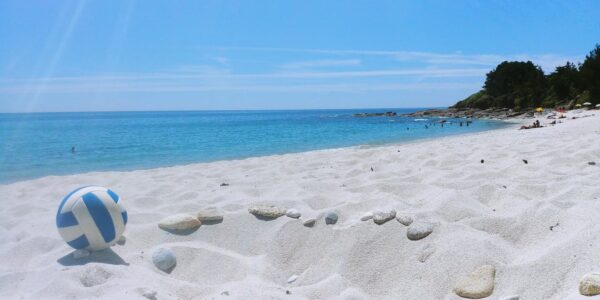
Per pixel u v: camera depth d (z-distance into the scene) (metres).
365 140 18.52
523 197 5.02
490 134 17.55
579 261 3.25
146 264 3.99
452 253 3.69
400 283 3.63
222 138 21.61
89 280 3.39
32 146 17.58
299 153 12.75
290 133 25.39
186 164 11.50
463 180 6.34
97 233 3.90
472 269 3.47
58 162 12.35
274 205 5.05
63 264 3.79
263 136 22.91
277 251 4.29
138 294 3.11
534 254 3.58
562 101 47.50
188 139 21.17
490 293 3.23
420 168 7.86
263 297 3.22
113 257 3.99
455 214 4.58
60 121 65.69
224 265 4.06
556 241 3.70
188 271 4.02
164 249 4.12
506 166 7.37
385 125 34.97
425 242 3.99
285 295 3.32
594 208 4.21
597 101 41.75
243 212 4.96
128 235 4.55
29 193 7.24
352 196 5.56
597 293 2.83
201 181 7.57
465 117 51.50
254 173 8.45
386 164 8.68
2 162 12.44
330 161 9.94
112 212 3.98
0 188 7.78
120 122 58.00
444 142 14.13
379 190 5.97
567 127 16.31
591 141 10.01
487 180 6.17
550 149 9.46
